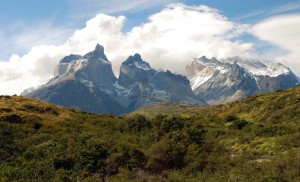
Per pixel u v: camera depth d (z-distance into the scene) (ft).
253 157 173.99
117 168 159.74
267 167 136.56
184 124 236.22
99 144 172.96
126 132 234.38
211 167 157.99
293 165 131.85
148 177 150.41
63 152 168.96
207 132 262.47
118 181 144.87
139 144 196.65
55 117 255.50
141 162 164.66
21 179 144.97
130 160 163.63
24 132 207.21
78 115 278.26
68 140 184.85
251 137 233.76
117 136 211.41
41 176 149.48
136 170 157.89
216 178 139.54
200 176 146.00
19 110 251.80
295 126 251.80
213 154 177.47
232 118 351.46
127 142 190.08
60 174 150.30
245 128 270.26
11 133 197.88
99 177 152.25
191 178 146.92
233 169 148.36
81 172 155.43
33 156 169.48
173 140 183.01
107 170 159.02
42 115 253.24
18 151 176.96
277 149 185.88
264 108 381.40
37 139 191.11
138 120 250.98
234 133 261.44
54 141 185.98
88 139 184.44
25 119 231.09
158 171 161.99
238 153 194.70
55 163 161.27
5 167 157.69
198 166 160.35
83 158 163.02
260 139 221.66
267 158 169.78
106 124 255.29
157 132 216.95
